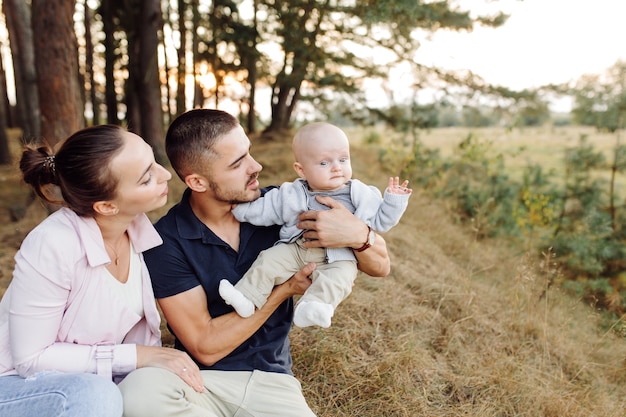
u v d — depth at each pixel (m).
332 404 2.41
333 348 2.73
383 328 3.13
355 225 1.86
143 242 1.72
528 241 6.18
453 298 3.74
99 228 1.63
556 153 7.31
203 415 1.58
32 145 1.63
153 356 1.65
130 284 1.71
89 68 12.22
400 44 7.41
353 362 2.72
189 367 1.67
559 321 3.73
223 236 1.90
